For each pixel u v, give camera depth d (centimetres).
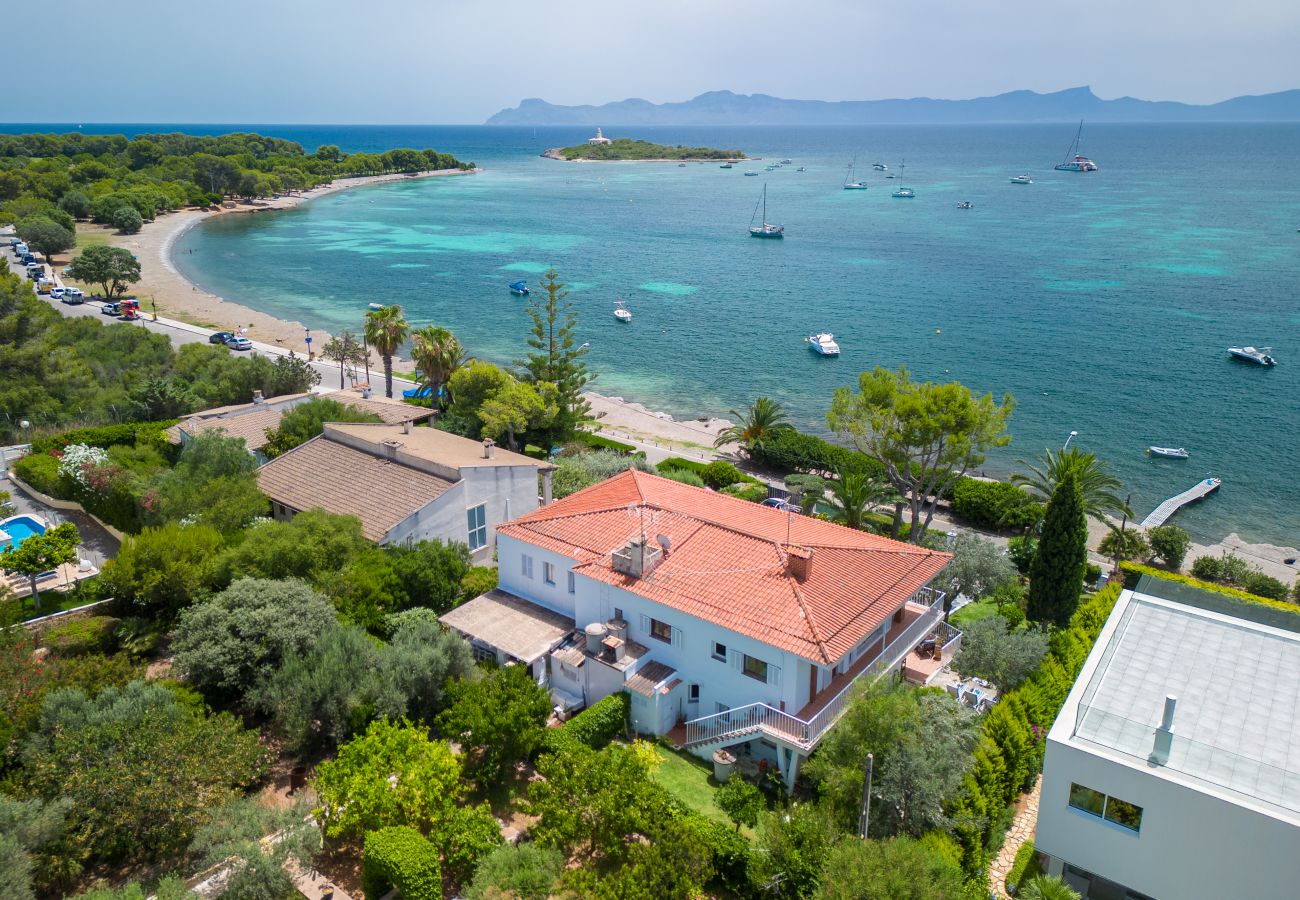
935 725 2652
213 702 2997
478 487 4228
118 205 18625
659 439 7331
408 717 2916
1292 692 2475
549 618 3503
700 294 13662
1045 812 2372
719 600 3011
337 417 5362
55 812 2173
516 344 10762
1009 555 4775
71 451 4816
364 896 2261
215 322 11088
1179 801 2138
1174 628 2792
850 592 3069
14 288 6344
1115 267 15262
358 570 3494
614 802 2338
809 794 2800
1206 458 7306
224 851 2130
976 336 11088
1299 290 13262
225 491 4144
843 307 12731
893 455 4516
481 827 2352
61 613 3562
